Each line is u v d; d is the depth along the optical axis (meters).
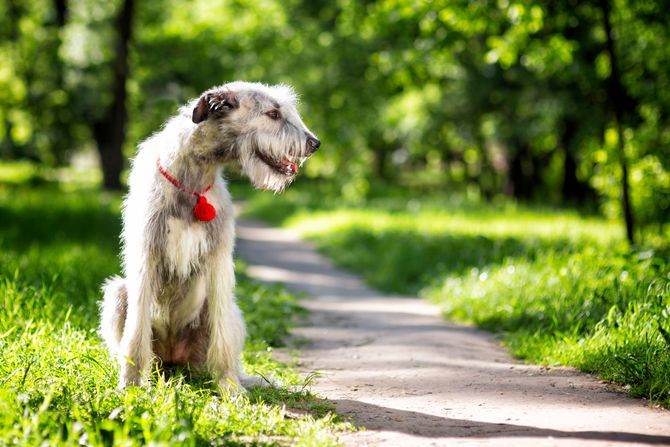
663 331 5.70
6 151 40.56
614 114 13.12
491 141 28.84
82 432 4.26
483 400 5.48
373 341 8.34
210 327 5.68
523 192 32.88
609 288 7.94
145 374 5.41
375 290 14.28
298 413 5.16
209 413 4.75
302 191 38.41
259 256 19.72
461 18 14.63
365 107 32.66
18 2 32.59
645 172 14.70
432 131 30.00
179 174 5.41
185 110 5.59
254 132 5.50
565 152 30.06
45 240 14.30
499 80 26.30
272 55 33.22
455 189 42.38
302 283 15.01
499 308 9.27
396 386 6.03
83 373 5.46
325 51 31.70
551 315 8.05
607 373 6.02
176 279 5.64
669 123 15.22
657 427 4.58
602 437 4.38
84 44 28.94
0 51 32.28
